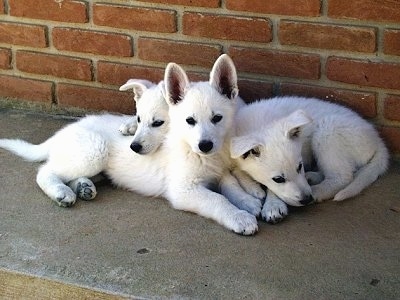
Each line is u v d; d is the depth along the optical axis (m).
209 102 1.14
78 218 1.15
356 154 1.22
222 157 1.20
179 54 1.38
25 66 1.51
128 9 1.38
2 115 1.53
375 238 1.06
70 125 1.31
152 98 1.23
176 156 1.20
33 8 1.45
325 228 1.10
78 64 1.46
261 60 1.33
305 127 1.21
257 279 0.97
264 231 1.09
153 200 1.21
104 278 0.98
